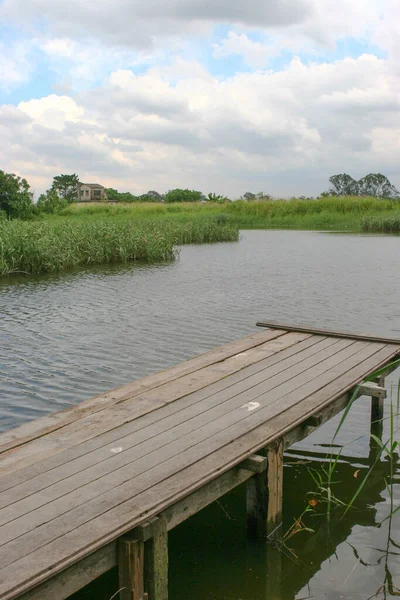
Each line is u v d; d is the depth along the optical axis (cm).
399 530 367
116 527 259
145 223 2386
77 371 663
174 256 1825
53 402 570
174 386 456
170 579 320
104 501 282
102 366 681
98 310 1005
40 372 660
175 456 331
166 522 281
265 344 588
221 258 1831
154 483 299
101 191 7100
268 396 431
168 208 4184
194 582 318
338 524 373
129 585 264
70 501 282
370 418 539
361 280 1343
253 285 1277
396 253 1934
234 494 416
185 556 342
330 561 337
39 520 265
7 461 326
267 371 494
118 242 1752
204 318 937
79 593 309
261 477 353
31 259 1507
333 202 3869
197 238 2480
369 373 491
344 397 459
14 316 958
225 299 1107
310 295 1148
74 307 1032
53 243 1572
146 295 1154
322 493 411
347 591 311
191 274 1461
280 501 369
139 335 826
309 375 482
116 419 388
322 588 313
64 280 1368
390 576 323
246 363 518
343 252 1981
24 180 3173
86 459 328
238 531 369
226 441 351
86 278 1398
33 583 223
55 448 343
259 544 355
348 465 452
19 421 523
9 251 1470
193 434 362
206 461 324
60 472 312
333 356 539
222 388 450
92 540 249
